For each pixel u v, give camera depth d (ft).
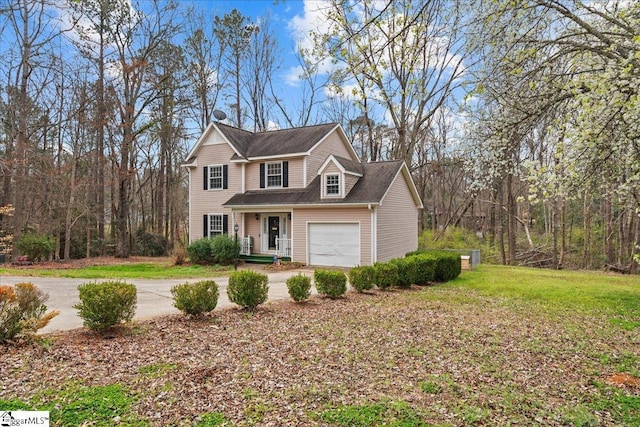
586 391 15.66
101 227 81.61
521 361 18.98
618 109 21.48
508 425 12.56
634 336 23.66
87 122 69.51
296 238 58.85
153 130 85.87
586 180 25.04
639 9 22.09
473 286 42.24
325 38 18.04
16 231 62.64
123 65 73.77
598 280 48.06
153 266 60.70
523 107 24.54
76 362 16.89
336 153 69.21
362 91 20.43
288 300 32.19
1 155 68.69
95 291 20.79
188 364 17.11
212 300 25.58
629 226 74.23
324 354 19.06
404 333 23.18
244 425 11.98
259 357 18.34
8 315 18.29
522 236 105.50
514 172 27.30
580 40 24.95
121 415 12.34
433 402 14.14
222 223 66.74
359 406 13.48
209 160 68.64
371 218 53.26
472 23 21.97
